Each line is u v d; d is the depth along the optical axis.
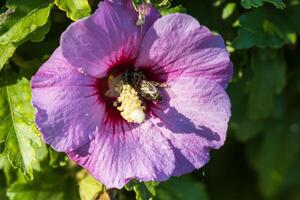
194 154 0.36
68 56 0.33
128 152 0.36
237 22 0.42
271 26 0.42
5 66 0.39
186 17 0.34
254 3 0.37
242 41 0.41
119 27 0.34
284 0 0.43
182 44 0.35
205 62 0.35
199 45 0.35
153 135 0.37
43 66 0.33
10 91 0.38
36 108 0.33
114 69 0.36
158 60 0.36
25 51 0.39
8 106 0.38
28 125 0.38
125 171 0.36
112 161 0.36
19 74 0.39
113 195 0.40
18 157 0.37
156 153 0.36
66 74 0.34
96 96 0.35
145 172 0.36
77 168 0.43
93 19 0.33
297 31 0.43
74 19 0.36
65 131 0.34
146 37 0.35
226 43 0.42
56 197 0.43
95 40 0.34
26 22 0.36
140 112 0.36
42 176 0.43
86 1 0.36
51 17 0.38
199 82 0.36
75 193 0.43
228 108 0.36
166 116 0.36
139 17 0.34
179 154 0.36
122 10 0.34
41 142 0.38
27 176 0.37
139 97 0.37
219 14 0.42
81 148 0.35
